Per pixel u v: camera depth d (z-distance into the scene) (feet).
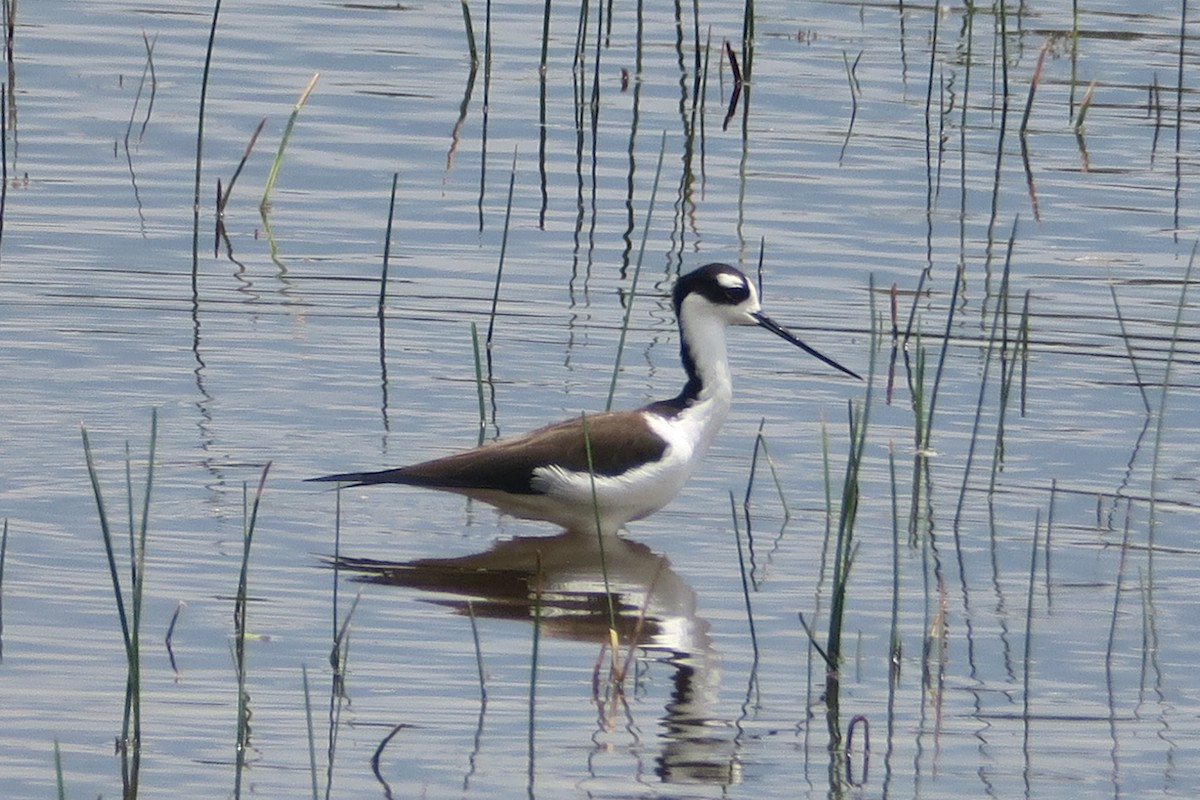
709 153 69.00
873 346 47.16
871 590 40.19
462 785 31.89
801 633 38.17
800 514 44.06
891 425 48.98
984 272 59.16
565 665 36.45
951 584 40.42
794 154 69.00
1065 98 75.00
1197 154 69.87
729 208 64.18
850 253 60.44
